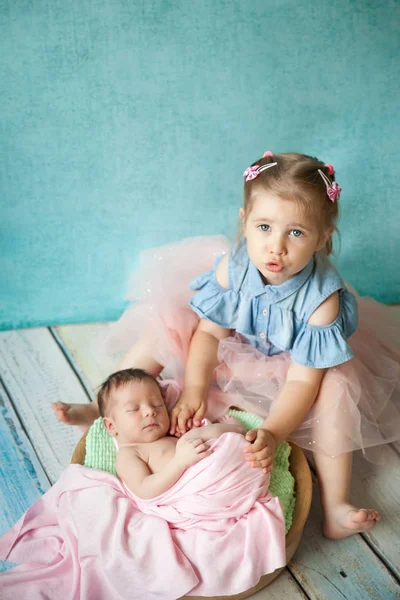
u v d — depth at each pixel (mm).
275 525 1159
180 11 1746
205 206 1951
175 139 1866
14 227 1884
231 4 1758
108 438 1399
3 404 1647
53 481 1418
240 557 1131
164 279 1667
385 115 1918
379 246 2049
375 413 1465
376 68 1868
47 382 1734
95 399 1593
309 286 1399
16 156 1811
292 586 1176
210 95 1837
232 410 1505
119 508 1213
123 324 1706
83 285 1987
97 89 1784
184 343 1582
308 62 1840
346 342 1395
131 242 1959
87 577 1120
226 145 1894
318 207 1283
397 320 1767
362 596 1156
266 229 1290
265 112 1875
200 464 1204
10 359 1822
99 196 1892
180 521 1188
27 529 1252
